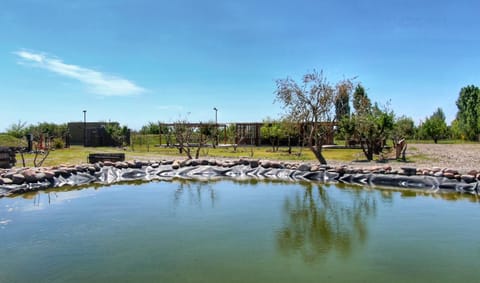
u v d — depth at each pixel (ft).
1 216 17.89
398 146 43.70
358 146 65.98
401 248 12.95
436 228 15.48
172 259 11.93
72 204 20.76
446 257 12.07
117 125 81.76
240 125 83.15
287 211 18.81
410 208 19.35
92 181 30.27
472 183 24.49
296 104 35.78
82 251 12.75
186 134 49.34
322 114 35.22
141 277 10.53
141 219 17.19
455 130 115.65
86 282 10.23
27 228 15.71
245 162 35.01
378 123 42.47
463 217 17.37
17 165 37.17
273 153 55.47
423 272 10.84
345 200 21.59
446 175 25.63
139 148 68.64
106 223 16.52
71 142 87.86
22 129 78.02
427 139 110.42
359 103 44.09
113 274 10.76
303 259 11.91
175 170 34.47
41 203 21.04
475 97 114.52
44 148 54.60
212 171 34.24
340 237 14.26
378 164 36.99
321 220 16.92
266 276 10.57
